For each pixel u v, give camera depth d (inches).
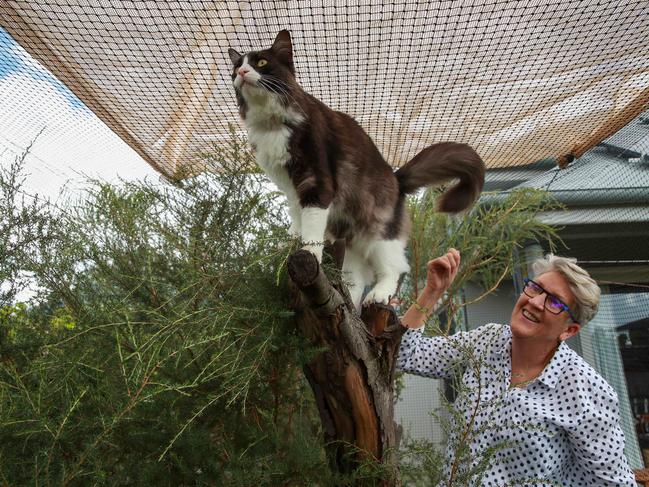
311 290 34.4
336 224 63.8
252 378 39.9
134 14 44.7
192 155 57.9
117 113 57.7
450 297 76.7
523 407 40.5
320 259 40.9
